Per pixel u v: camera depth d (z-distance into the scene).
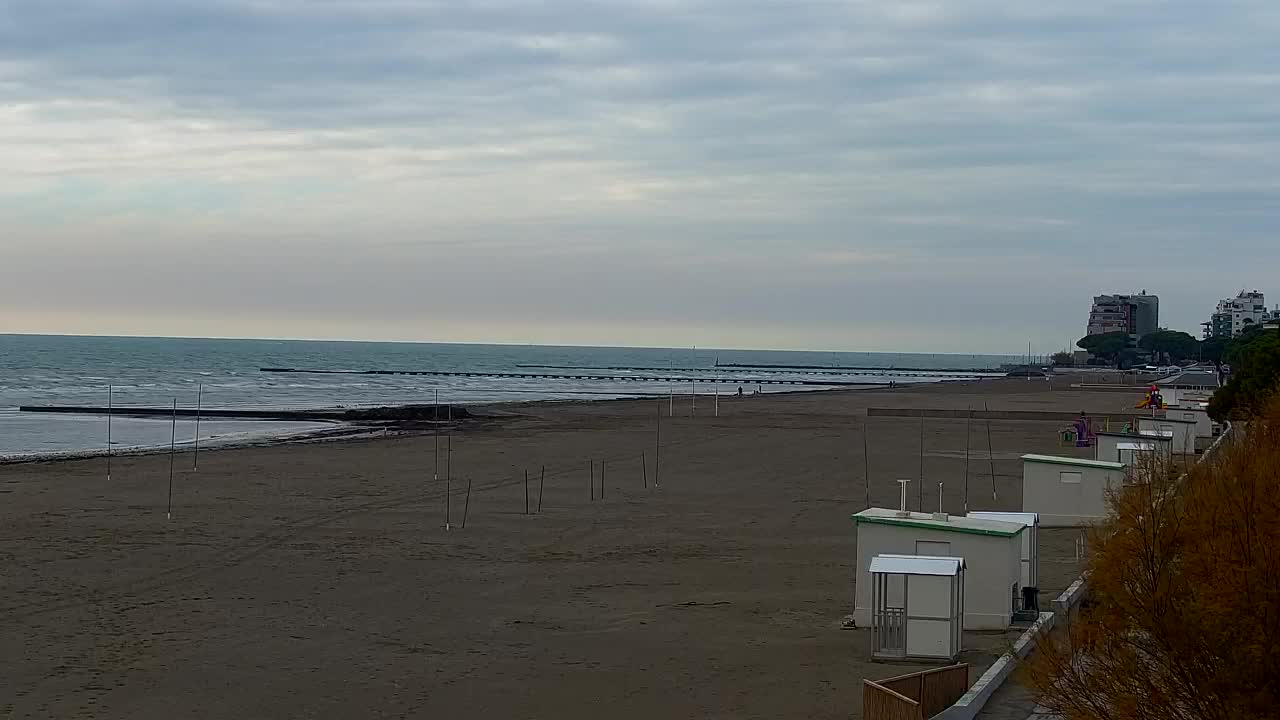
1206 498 15.04
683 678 25.31
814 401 150.75
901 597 27.17
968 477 64.19
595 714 22.86
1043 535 44.41
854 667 25.97
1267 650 13.67
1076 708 14.99
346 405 144.38
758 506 52.91
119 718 22.59
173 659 26.89
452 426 104.19
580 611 31.94
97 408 124.50
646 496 56.22
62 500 53.03
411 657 27.19
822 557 40.25
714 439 89.62
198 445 83.69
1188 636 14.16
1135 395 169.75
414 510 50.91
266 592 34.19
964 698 20.62
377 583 35.62
